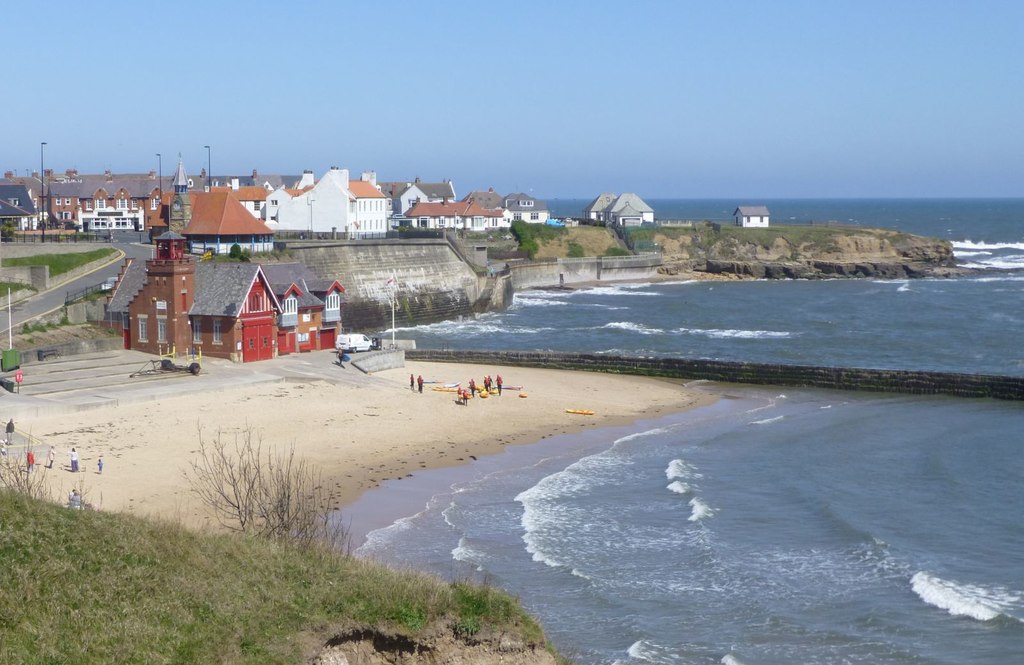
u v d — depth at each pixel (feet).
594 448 211.41
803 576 140.46
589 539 154.81
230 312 268.62
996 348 366.02
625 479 187.21
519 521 162.50
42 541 93.56
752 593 134.41
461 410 236.84
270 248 389.19
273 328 281.95
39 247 351.87
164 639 86.43
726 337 392.06
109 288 295.07
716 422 239.09
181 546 98.73
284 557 102.12
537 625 99.40
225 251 375.86
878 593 134.31
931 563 146.00
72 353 266.36
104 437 192.95
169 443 191.93
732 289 588.91
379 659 92.27
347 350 291.38
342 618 92.17
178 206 396.16
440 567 139.64
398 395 246.27
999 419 242.37
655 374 299.58
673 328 417.08
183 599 91.30
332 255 402.93
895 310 483.51
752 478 188.96
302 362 276.41
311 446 199.31
